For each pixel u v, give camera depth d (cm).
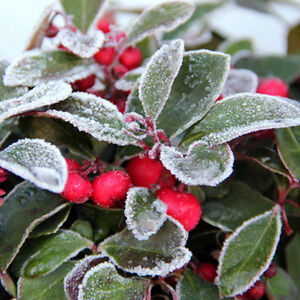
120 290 16
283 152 17
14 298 16
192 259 18
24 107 15
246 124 16
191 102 17
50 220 16
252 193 18
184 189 17
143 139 16
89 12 18
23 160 15
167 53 16
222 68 16
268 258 17
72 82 18
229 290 16
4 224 16
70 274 16
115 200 16
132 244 16
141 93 16
